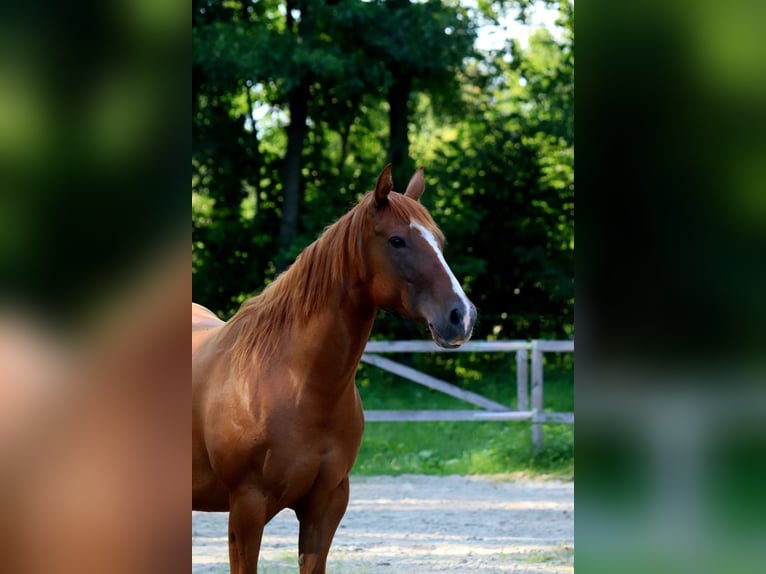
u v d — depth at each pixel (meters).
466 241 16.55
